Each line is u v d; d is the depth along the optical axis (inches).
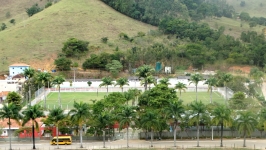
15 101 6368.1
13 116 4424.2
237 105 6048.2
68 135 5032.0
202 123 4972.9
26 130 5027.1
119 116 4495.6
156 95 5118.1
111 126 4916.3
